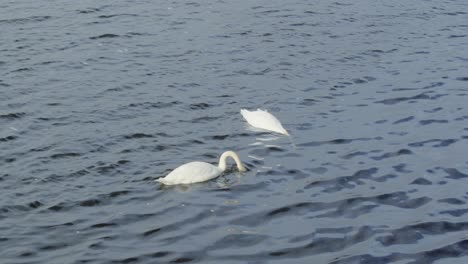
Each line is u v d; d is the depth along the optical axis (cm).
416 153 2477
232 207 2122
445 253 1931
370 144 2539
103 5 4041
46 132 2594
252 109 2838
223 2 4191
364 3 4216
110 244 1939
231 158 2416
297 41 3594
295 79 3139
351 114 2792
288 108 2848
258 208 2122
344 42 3591
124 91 2977
